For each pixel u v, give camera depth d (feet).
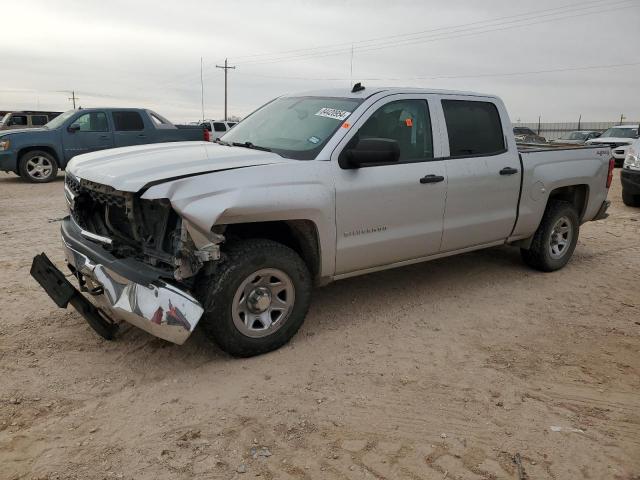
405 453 9.52
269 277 12.42
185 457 9.20
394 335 14.30
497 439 10.02
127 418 10.23
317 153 13.25
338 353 13.14
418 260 15.89
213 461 9.14
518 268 20.58
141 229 11.70
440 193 15.39
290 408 10.75
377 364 12.68
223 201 11.11
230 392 11.23
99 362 12.25
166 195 10.67
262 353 12.78
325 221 12.98
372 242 14.20
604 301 17.43
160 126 49.26
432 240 15.67
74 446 9.37
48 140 44.29
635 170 34.47
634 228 29.01
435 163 15.34
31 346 12.84
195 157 12.27
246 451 9.43
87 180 12.46
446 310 16.15
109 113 46.68
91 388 11.20
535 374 12.49
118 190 11.33
